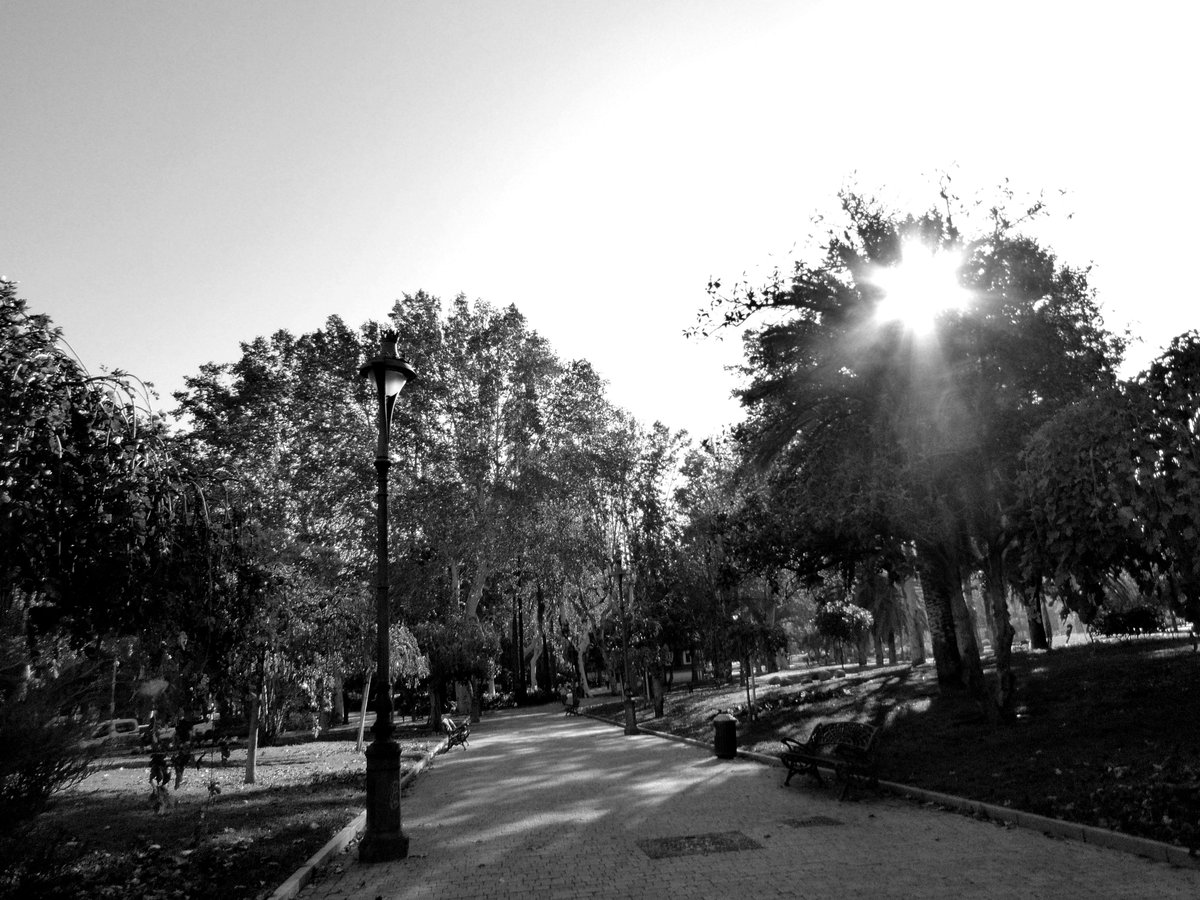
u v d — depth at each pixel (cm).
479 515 4194
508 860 845
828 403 2003
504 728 3456
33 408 668
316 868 815
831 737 1301
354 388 3997
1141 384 856
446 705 4897
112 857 852
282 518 2947
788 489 2025
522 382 4394
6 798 567
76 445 699
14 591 651
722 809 1098
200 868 800
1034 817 863
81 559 687
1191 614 987
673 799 1206
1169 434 811
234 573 902
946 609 2297
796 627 6178
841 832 905
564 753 2083
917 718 1764
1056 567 1057
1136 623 2667
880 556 1833
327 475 3947
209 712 1279
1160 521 804
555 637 6366
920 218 1747
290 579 1630
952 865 729
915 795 1086
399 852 878
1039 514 991
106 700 662
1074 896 614
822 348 1917
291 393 4009
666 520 3550
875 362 1720
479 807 1240
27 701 593
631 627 3170
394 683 3516
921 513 1564
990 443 1521
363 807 1213
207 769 1919
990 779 1078
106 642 728
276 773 1773
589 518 4481
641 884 718
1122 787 905
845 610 4850
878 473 1578
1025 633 6247
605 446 4453
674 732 2375
